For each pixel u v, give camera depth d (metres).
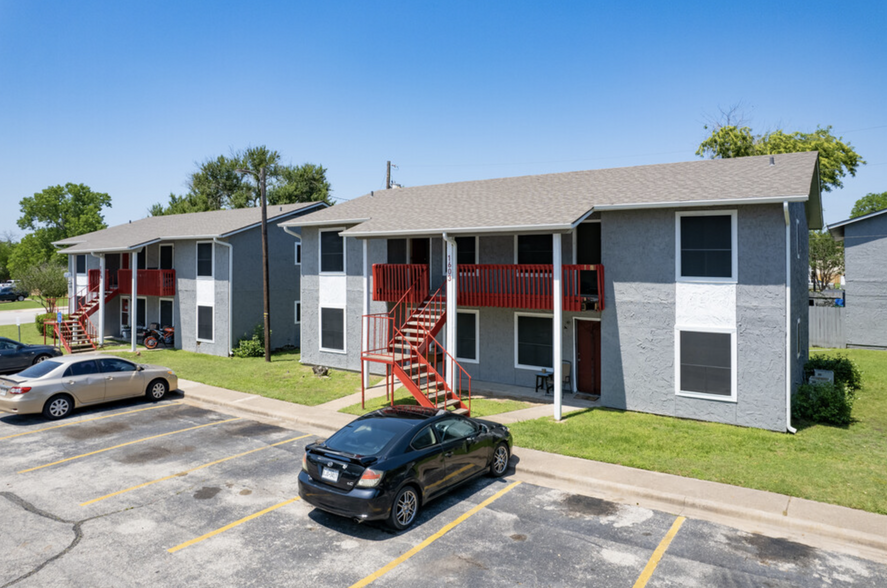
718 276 13.41
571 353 16.80
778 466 10.26
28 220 79.31
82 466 10.71
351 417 14.26
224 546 7.46
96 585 6.48
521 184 18.98
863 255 25.58
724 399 13.34
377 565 6.95
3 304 57.28
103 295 27.86
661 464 10.42
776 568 6.89
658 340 14.17
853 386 16.70
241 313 25.41
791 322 13.44
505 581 6.57
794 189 12.30
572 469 10.23
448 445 8.85
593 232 16.27
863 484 9.35
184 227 28.03
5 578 6.61
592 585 6.48
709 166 16.30
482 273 16.28
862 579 6.64
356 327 20.72
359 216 19.45
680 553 7.27
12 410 13.67
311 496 7.98
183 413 15.12
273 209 28.95
